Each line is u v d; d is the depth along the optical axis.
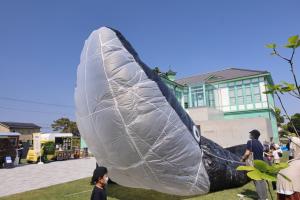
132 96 6.37
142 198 8.04
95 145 7.29
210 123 22.03
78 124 8.01
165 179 6.82
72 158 27.23
